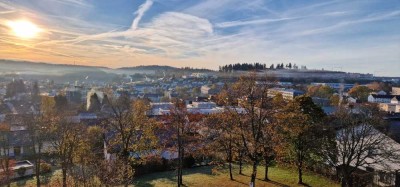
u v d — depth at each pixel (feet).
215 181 120.57
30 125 125.59
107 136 144.97
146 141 127.24
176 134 123.85
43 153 153.58
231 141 108.17
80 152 115.44
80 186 87.35
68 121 136.46
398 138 114.93
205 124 129.70
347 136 100.07
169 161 143.43
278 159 114.93
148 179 126.82
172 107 144.15
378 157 111.65
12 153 159.12
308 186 110.01
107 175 83.87
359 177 107.76
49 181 125.80
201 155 140.05
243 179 121.90
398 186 103.14
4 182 121.39
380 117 110.01
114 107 121.80
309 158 116.16
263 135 99.60
